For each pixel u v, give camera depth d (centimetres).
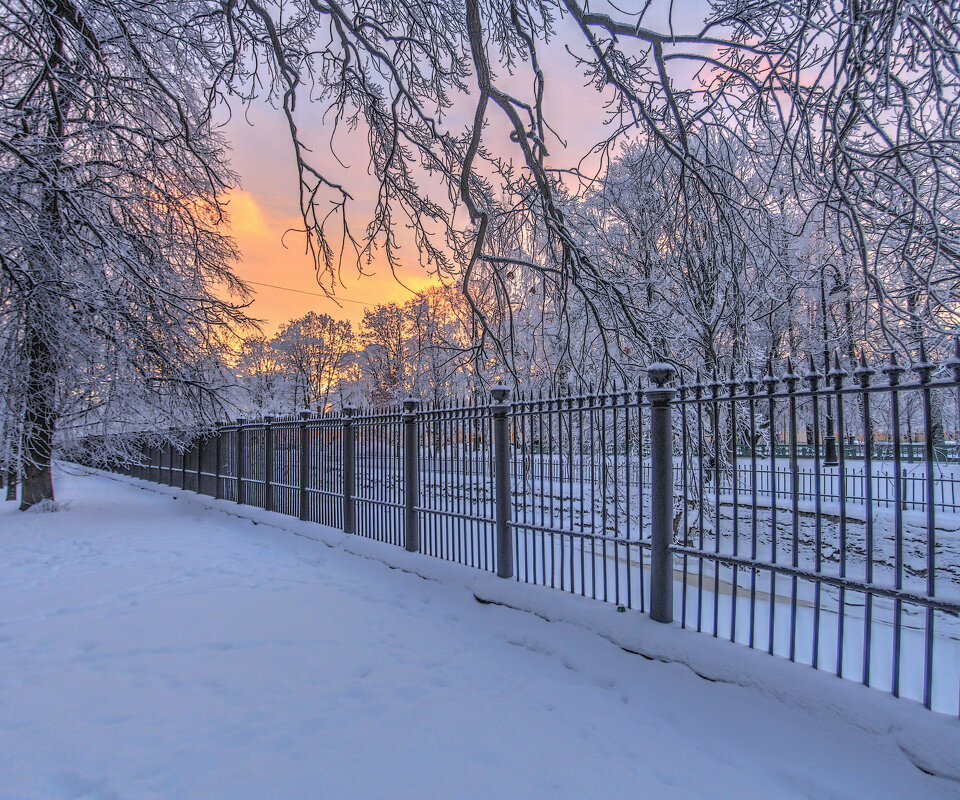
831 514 1210
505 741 288
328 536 772
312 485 880
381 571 627
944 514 1188
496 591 488
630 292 680
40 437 1141
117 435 1314
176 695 337
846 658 468
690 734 298
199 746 280
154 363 1113
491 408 533
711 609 547
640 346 648
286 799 238
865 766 251
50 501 1174
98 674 368
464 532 571
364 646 423
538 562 735
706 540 1168
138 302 1001
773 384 341
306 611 506
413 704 329
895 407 281
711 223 607
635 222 821
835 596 806
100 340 1012
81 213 849
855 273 682
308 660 394
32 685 350
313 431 885
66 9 731
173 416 1210
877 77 379
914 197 393
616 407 419
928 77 438
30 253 866
